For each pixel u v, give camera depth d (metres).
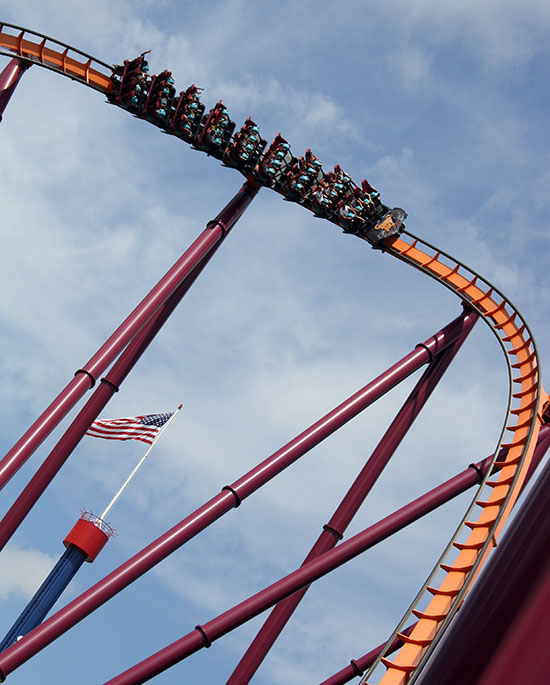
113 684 15.45
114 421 23.58
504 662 5.36
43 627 15.39
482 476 18.66
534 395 19.52
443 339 21.59
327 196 24.34
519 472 15.64
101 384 19.91
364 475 20.14
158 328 21.02
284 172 23.08
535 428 17.69
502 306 22.64
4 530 18.03
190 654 16.06
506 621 5.43
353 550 17.27
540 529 5.52
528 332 20.89
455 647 5.61
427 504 18.05
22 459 16.61
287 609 18.62
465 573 12.69
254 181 22.72
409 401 21.23
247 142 22.22
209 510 17.31
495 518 14.19
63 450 19.02
